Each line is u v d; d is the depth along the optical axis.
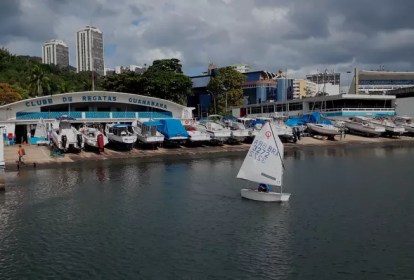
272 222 25.56
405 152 61.97
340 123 84.19
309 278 18.00
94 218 26.98
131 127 64.75
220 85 125.00
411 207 28.62
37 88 108.31
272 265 19.30
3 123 67.75
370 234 23.22
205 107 137.62
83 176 42.31
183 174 43.03
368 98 92.56
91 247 21.91
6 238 23.45
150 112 82.06
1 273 18.98
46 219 26.94
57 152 55.94
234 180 39.22
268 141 30.47
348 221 25.59
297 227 24.55
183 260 20.00
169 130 63.25
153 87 101.88
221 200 31.30
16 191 35.31
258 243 22.02
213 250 21.16
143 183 38.22
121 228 24.88
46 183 38.75
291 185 36.44
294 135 72.38
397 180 38.31
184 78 108.38
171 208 29.16
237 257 20.25
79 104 79.69
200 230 24.25
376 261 19.62
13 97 100.62
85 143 59.22
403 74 136.00
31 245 22.34
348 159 54.44
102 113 76.44
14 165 47.31
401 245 21.53
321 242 22.08
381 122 83.00
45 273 18.94
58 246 22.14
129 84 100.62
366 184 36.59
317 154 60.50
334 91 156.50
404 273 18.36
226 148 65.56
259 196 30.97
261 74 149.38
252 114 113.56
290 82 146.25
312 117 84.25
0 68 138.50
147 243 22.31
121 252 21.14
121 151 60.25
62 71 161.88
